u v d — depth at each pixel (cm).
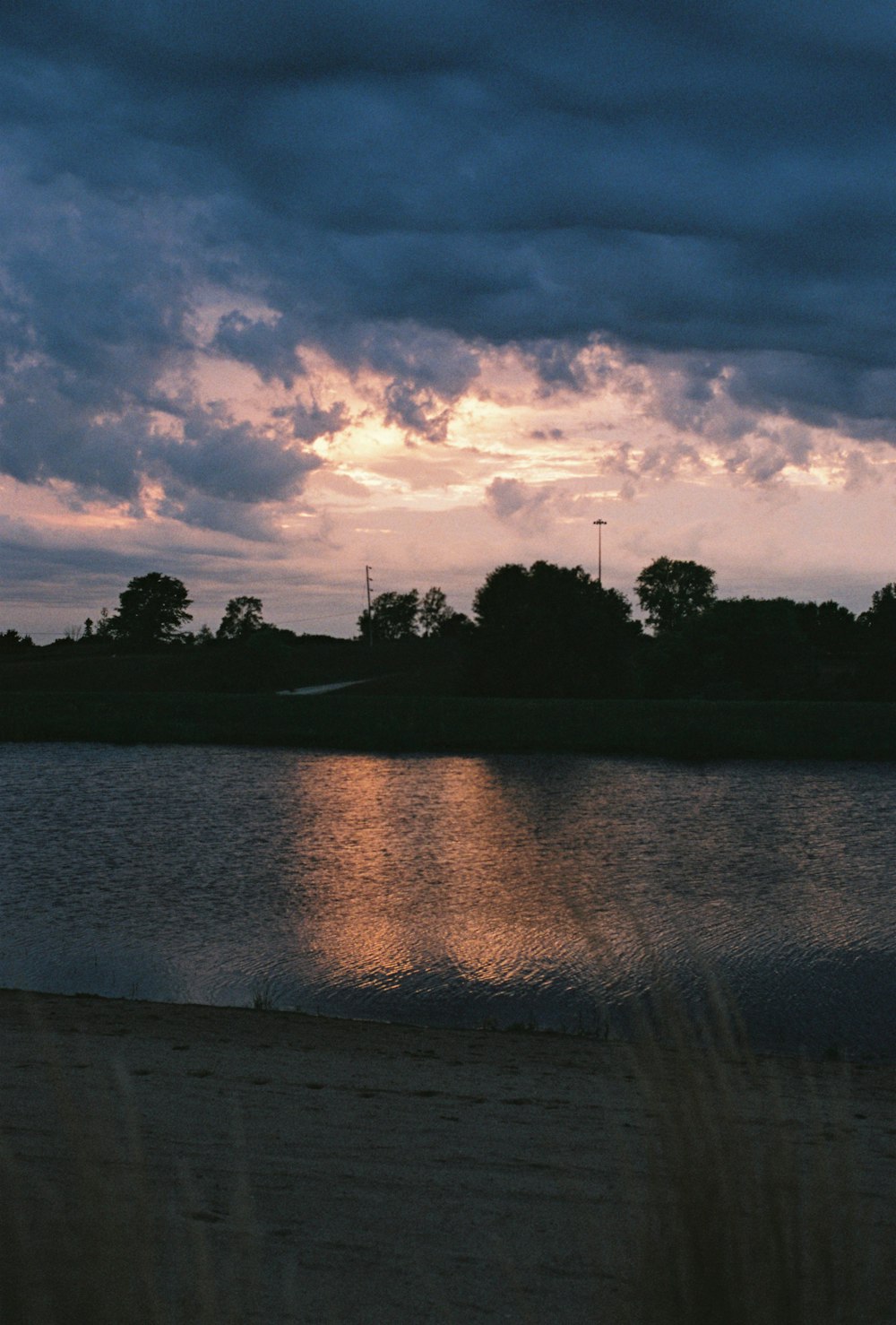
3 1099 705
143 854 2564
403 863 2470
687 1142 237
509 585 9506
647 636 16162
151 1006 1194
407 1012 1283
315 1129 695
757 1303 226
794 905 2003
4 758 4928
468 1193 558
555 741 5541
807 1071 274
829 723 5819
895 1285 226
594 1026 1179
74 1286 197
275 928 1781
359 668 13100
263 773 4453
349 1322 389
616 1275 241
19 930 1759
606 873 2361
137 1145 209
